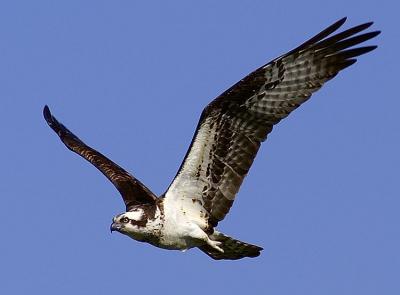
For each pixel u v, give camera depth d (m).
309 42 15.73
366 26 15.55
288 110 16.08
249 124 16.17
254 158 16.30
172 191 16.62
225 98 15.93
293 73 15.96
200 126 16.06
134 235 16.66
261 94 16.03
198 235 16.48
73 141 19.61
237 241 17.02
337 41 15.66
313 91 15.91
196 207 16.59
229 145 16.23
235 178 16.38
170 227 16.52
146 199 17.36
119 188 17.72
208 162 16.33
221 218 16.58
